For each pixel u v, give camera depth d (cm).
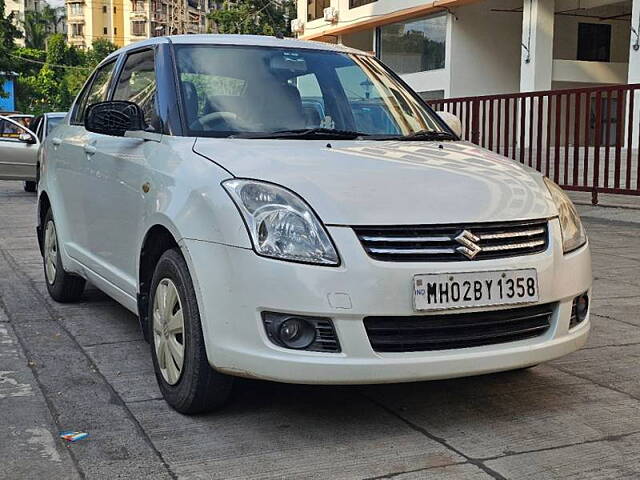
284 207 325
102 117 428
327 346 317
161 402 383
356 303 313
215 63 449
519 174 389
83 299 608
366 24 2559
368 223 320
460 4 2162
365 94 475
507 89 2319
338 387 403
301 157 366
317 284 314
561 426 355
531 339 349
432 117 499
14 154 1492
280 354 317
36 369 436
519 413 371
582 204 1136
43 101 7975
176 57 446
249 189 333
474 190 351
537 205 361
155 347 386
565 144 1111
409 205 331
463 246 328
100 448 330
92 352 468
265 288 318
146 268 406
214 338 332
